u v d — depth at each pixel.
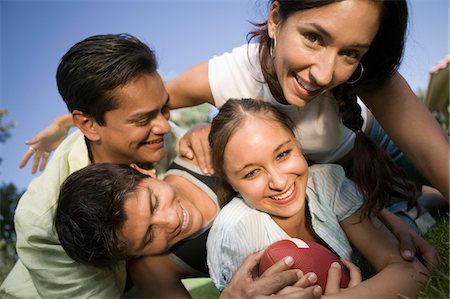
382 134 1.18
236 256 0.86
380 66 0.81
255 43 0.97
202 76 1.04
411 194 1.03
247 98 0.97
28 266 1.00
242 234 0.87
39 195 1.02
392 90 0.85
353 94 0.88
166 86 1.08
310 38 0.72
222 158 0.88
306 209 0.94
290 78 0.78
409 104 0.84
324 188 0.95
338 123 0.98
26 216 1.01
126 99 0.94
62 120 1.20
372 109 0.87
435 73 1.72
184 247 0.98
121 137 0.98
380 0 0.69
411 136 0.83
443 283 0.77
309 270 0.79
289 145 0.85
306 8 0.71
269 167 0.84
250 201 0.87
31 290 1.07
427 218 1.14
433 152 0.80
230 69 1.02
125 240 0.91
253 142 0.83
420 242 0.90
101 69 0.93
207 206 1.00
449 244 0.89
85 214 0.92
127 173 0.94
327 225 0.92
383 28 0.75
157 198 0.92
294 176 0.85
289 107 0.93
